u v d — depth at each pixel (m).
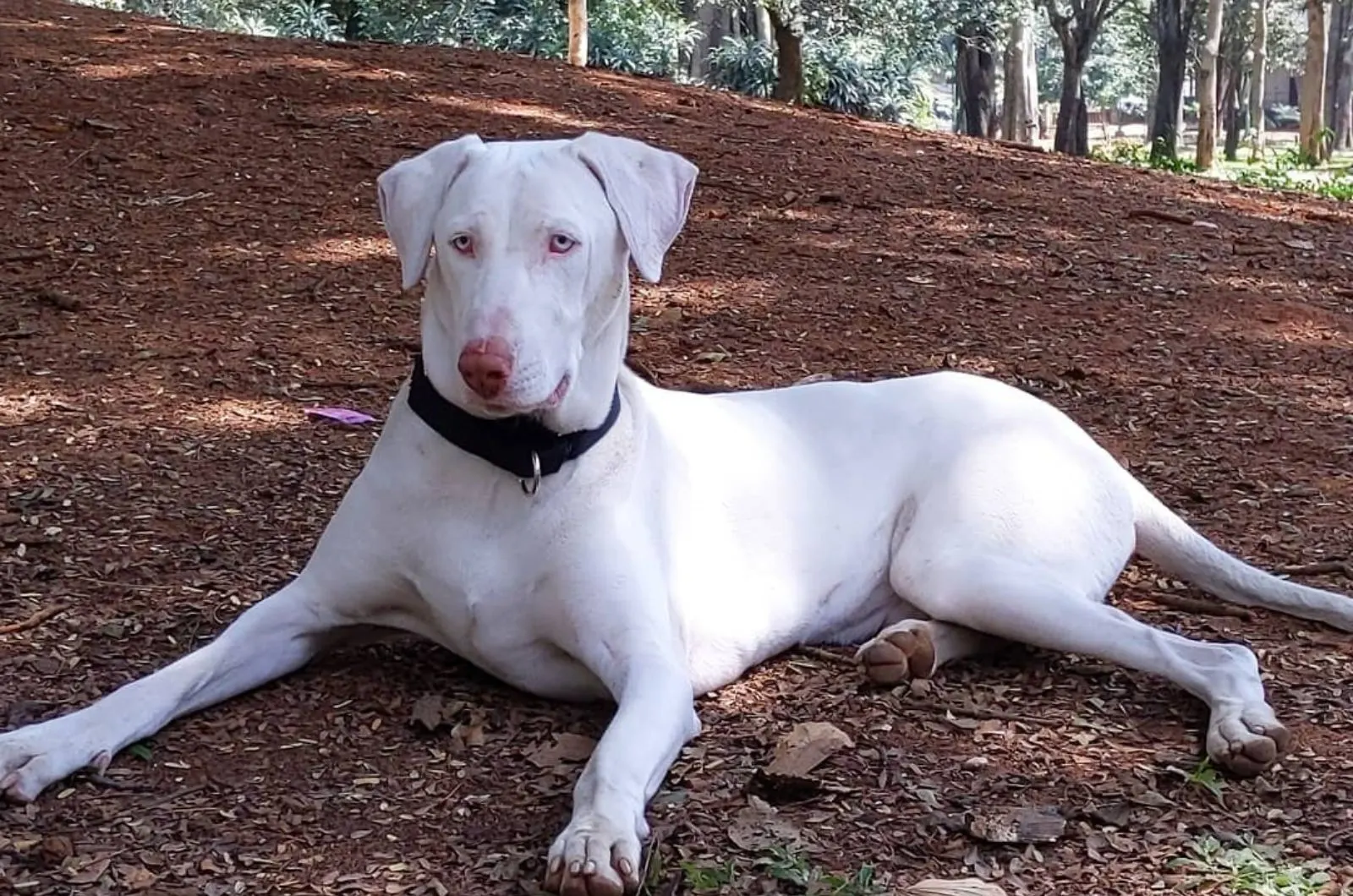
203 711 2.29
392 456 2.28
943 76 26.48
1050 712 2.37
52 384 3.31
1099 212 5.48
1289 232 5.54
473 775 2.19
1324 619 2.62
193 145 4.87
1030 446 2.54
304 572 2.34
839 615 2.52
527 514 2.24
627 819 2.00
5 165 4.52
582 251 2.17
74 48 5.77
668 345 3.78
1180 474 3.25
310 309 3.79
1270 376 3.91
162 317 3.66
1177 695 2.41
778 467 2.49
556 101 6.00
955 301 4.31
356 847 2.06
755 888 1.99
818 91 11.46
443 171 2.21
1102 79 29.12
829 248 4.66
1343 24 31.56
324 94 5.58
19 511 2.83
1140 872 2.05
